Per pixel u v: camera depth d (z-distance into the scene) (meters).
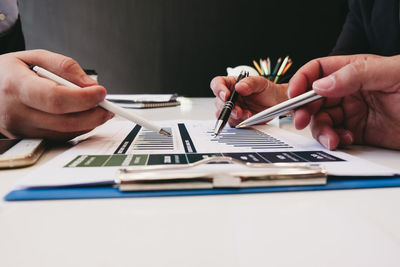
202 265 0.14
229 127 0.54
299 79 0.42
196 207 0.20
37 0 1.81
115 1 1.83
